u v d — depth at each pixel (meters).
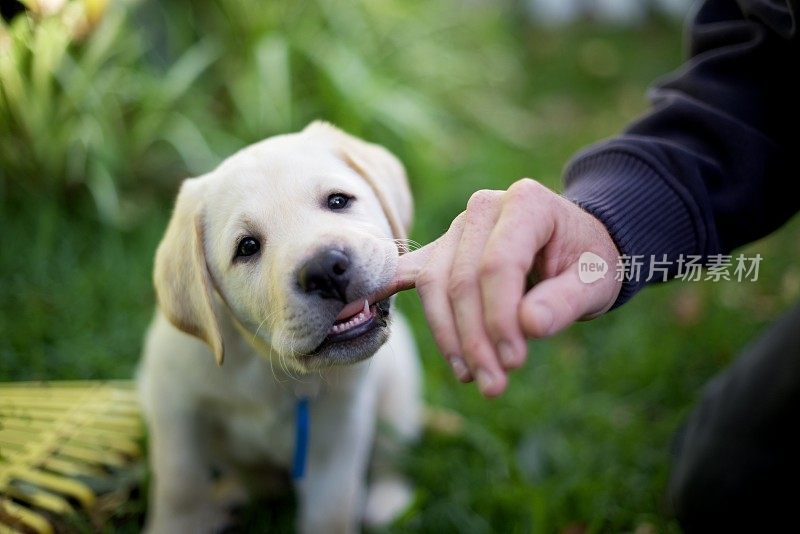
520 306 0.49
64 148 1.06
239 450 0.75
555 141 1.50
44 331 0.92
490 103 1.56
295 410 0.71
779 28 0.62
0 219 1.04
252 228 0.63
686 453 0.75
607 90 1.71
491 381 0.48
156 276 0.67
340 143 0.69
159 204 1.15
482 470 0.84
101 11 0.95
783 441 0.68
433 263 0.52
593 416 0.90
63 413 0.80
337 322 0.60
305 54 1.27
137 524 0.75
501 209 0.52
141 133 1.14
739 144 0.63
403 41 1.43
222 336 0.68
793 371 0.67
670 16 1.96
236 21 1.26
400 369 0.83
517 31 1.94
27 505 0.70
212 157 1.15
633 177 0.60
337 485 0.72
